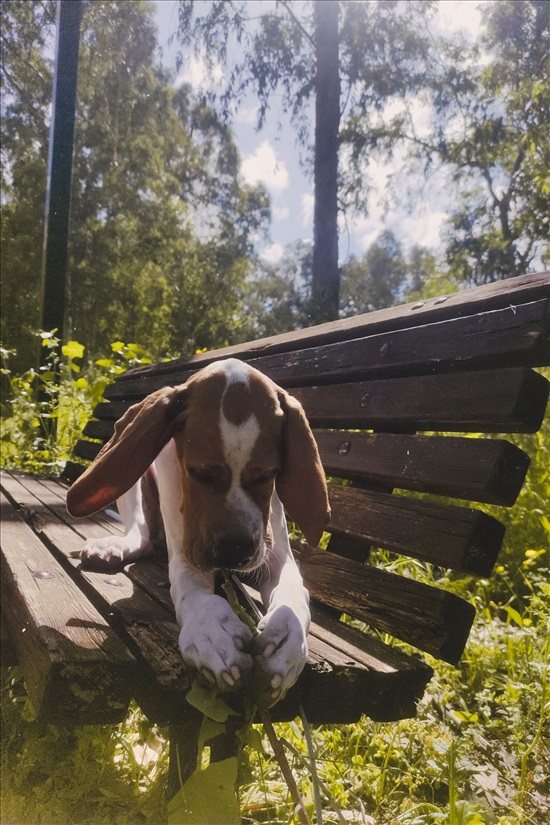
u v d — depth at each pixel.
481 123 3.14
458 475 0.61
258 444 0.62
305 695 0.56
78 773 0.60
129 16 3.76
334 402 0.83
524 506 1.13
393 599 0.66
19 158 3.67
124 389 1.53
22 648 0.61
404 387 0.71
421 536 0.64
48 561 0.79
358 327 0.83
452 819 0.54
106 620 0.62
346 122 4.04
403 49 3.73
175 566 0.64
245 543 0.59
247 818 0.59
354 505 0.76
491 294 0.64
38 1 3.06
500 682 0.84
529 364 0.60
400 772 0.67
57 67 1.94
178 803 0.51
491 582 1.10
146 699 0.52
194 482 0.63
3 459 1.89
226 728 0.54
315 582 0.77
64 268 2.00
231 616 0.53
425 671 0.58
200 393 0.65
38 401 1.96
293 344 0.97
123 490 0.62
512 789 0.66
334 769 0.65
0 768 0.63
